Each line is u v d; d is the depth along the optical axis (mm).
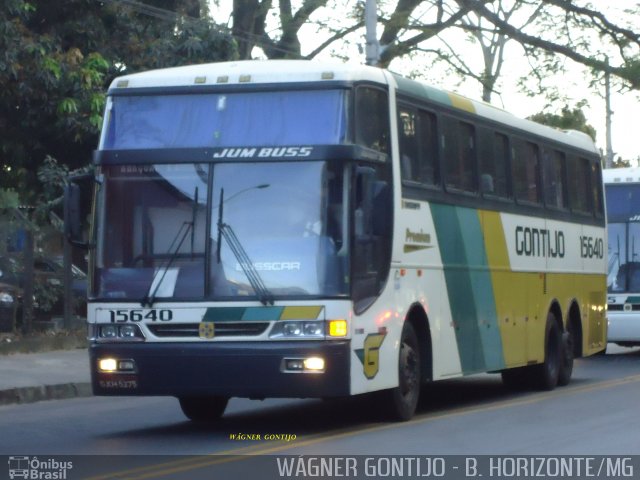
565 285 22875
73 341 26938
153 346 14328
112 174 14859
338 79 14602
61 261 28812
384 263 15070
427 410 18047
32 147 26609
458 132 18016
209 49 28281
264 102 14727
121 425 16594
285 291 14031
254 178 14398
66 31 26781
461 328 17672
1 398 19641
